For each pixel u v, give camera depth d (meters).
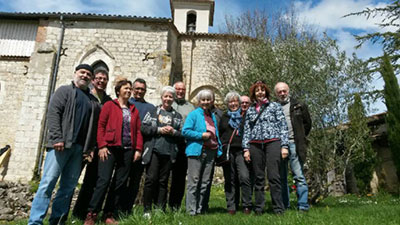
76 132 3.37
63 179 3.44
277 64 8.90
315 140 5.89
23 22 13.73
